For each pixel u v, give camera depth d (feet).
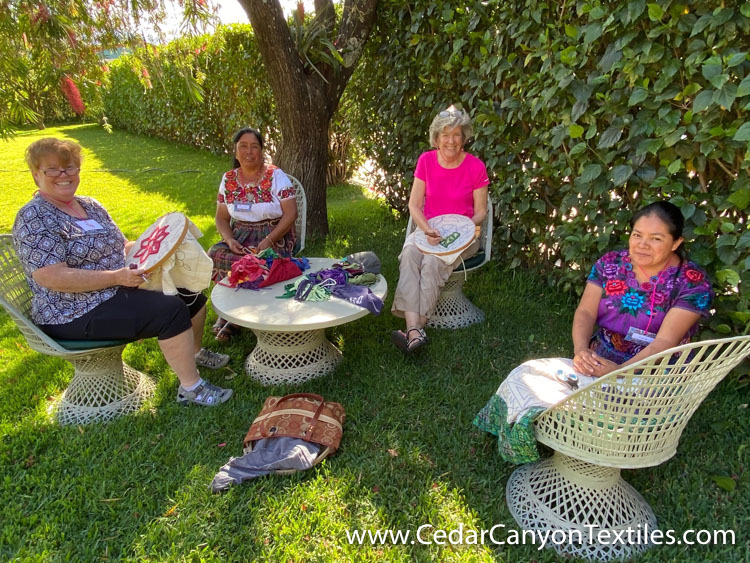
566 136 10.96
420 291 10.69
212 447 8.27
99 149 44.65
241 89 31.81
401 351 11.02
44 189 8.12
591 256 11.02
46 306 8.29
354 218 21.38
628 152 9.62
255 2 15.05
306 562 6.29
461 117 11.09
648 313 7.11
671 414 5.76
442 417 8.93
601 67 9.50
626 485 7.07
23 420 8.98
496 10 12.55
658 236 6.61
